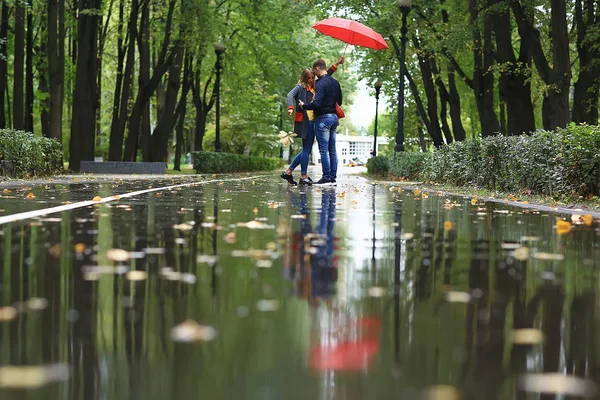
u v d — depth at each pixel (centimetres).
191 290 387
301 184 2050
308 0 3769
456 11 3244
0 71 3603
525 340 287
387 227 779
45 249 551
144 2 3806
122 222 792
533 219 928
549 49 3375
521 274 456
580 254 561
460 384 230
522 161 1520
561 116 2489
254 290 389
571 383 233
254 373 238
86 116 3603
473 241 649
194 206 1095
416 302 362
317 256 532
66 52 5412
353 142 15100
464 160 2012
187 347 270
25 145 2183
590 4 2881
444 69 3738
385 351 268
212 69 4925
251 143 7700
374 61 3862
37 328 298
